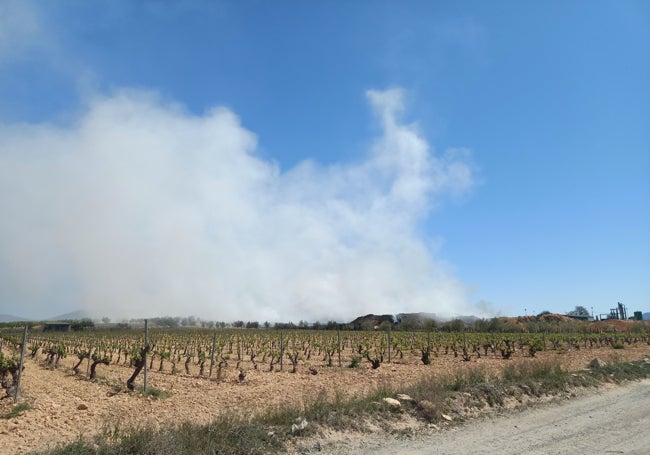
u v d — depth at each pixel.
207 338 52.19
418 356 35.78
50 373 23.72
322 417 9.73
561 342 46.06
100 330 76.38
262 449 8.19
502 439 9.26
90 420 12.25
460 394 12.36
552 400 13.41
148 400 15.72
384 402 11.05
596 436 9.46
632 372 18.64
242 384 20.36
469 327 82.81
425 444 8.88
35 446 9.32
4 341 34.97
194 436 8.16
